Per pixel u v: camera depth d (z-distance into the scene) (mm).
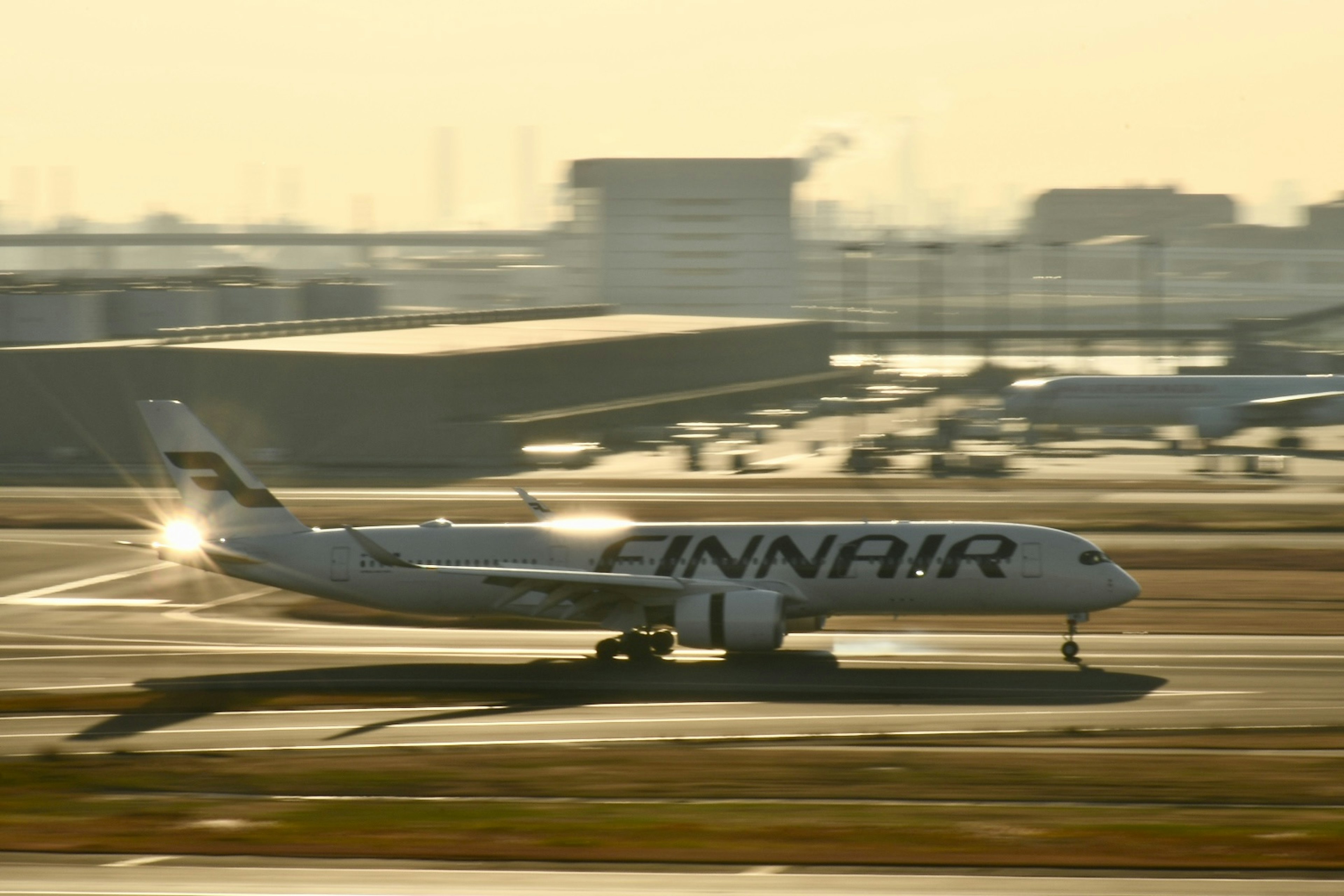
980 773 150875
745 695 195750
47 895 108812
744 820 131500
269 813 138375
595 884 109812
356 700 197750
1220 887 107000
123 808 141125
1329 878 109438
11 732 181750
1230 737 166500
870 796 142500
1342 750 158625
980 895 105188
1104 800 138875
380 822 133000
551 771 156375
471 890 108688
